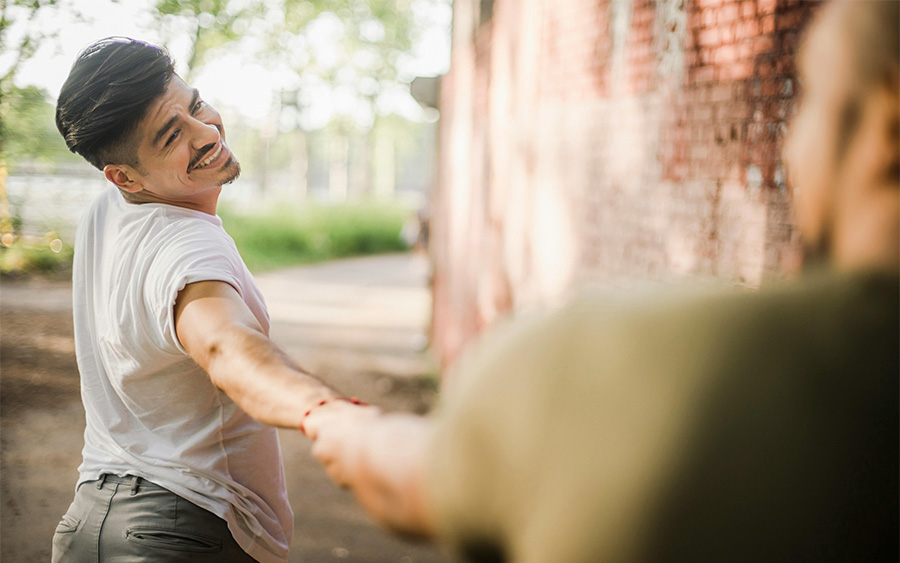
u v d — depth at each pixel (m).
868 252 0.74
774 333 0.73
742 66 2.51
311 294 16.92
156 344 1.67
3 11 3.40
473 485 0.82
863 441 0.69
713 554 0.69
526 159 5.39
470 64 8.08
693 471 0.71
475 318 7.06
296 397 1.25
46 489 4.52
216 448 1.78
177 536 1.72
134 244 1.72
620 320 0.78
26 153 4.21
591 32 4.07
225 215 22.31
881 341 0.71
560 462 0.76
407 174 70.31
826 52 0.78
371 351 10.91
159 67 1.74
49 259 8.60
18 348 7.54
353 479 1.03
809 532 0.68
